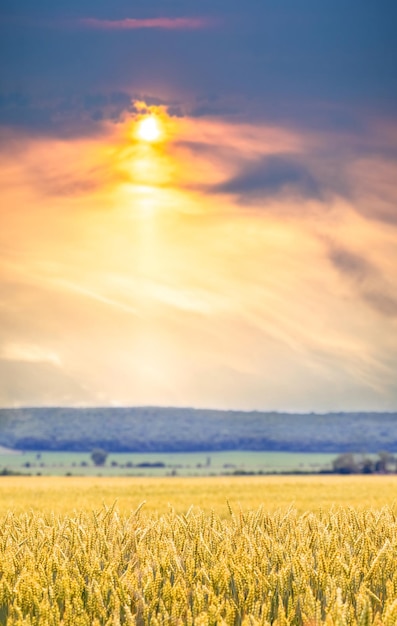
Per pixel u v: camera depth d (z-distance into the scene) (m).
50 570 5.81
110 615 4.84
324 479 71.75
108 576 5.47
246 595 5.65
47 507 27.98
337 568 5.96
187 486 53.12
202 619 4.66
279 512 8.53
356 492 42.31
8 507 26.41
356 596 5.31
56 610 4.91
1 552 6.52
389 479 70.00
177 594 5.20
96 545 6.62
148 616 5.01
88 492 44.91
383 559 6.09
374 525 7.69
